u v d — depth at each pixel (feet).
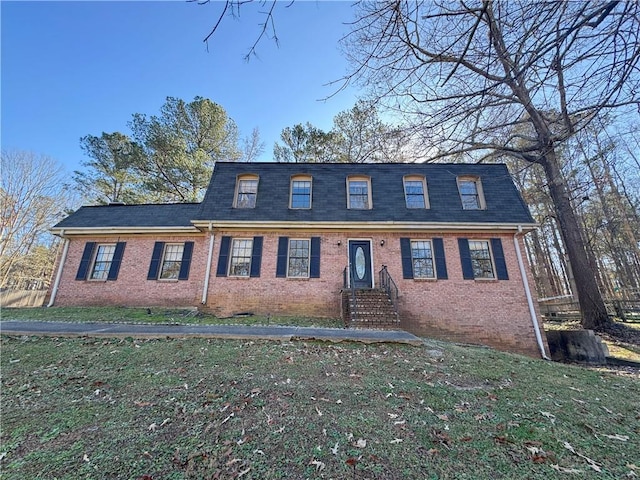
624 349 27.43
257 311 32.96
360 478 7.20
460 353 19.52
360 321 27.25
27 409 10.81
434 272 33.55
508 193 36.68
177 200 63.52
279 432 9.26
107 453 8.19
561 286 76.23
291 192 38.65
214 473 7.34
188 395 11.89
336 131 59.47
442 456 8.21
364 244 35.35
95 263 38.42
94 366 15.06
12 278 87.97
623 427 10.61
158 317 29.99
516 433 9.63
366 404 11.33
